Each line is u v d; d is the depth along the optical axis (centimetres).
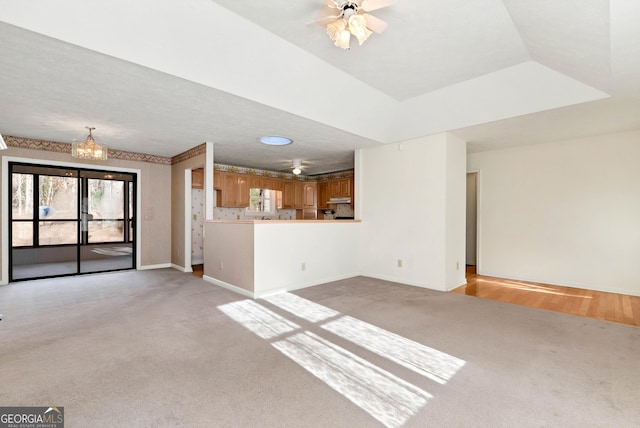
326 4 229
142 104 328
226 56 273
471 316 329
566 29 228
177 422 159
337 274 512
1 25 190
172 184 643
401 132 471
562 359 231
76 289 441
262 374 208
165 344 254
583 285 458
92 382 196
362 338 270
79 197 541
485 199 559
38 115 364
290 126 408
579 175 462
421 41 285
